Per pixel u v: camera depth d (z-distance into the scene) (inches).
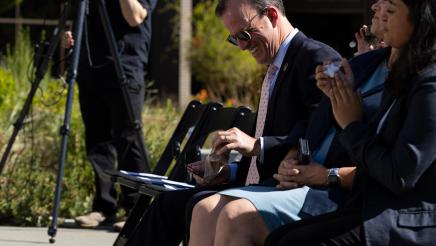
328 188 153.6
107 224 276.2
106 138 276.2
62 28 255.9
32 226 281.9
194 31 637.3
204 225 152.7
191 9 642.8
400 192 135.3
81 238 257.1
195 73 597.3
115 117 267.7
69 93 250.1
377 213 136.3
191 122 222.7
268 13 178.4
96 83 267.6
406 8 138.9
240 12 177.2
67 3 254.2
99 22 266.7
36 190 292.8
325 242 137.9
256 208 146.5
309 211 148.5
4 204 285.3
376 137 140.4
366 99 153.8
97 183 275.0
